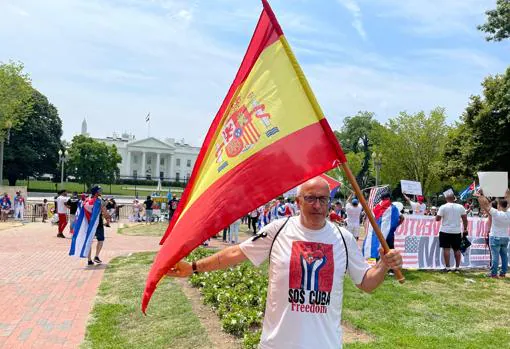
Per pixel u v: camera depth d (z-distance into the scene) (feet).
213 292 26.94
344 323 23.88
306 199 10.21
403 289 32.45
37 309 25.89
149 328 22.47
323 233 10.35
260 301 24.67
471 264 44.83
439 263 43.06
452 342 20.99
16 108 146.51
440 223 42.65
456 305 28.27
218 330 21.99
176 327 22.33
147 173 371.15
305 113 11.23
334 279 9.98
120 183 314.35
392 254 10.43
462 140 121.49
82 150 246.88
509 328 23.72
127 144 364.79
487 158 107.96
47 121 233.14
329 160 10.85
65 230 78.28
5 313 25.00
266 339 10.00
